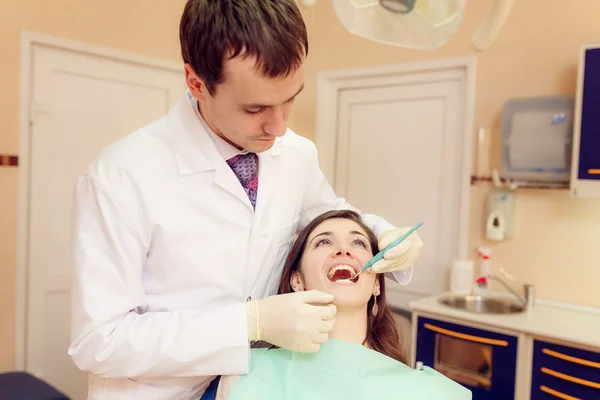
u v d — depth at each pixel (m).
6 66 2.38
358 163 3.30
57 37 2.51
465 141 2.78
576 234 2.47
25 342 2.53
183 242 1.07
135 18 2.79
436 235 2.97
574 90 2.45
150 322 0.99
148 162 1.06
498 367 2.23
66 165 2.62
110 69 2.74
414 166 3.06
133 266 1.01
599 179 2.18
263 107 0.91
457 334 2.34
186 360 0.96
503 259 2.68
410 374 1.23
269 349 1.26
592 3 2.39
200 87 0.95
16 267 2.46
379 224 1.43
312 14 3.38
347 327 1.32
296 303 1.02
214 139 1.14
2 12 2.35
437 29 1.12
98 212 1.00
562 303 2.49
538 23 2.54
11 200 2.43
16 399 2.00
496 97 2.68
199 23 0.86
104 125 2.75
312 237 1.36
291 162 1.31
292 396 1.18
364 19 1.13
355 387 1.19
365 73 3.15
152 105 2.93
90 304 0.96
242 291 1.16
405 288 3.08
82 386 2.73
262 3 0.83
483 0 2.69
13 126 2.42
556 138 2.38
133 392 1.09
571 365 2.04
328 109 3.38
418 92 3.02
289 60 0.84
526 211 2.60
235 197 1.13
